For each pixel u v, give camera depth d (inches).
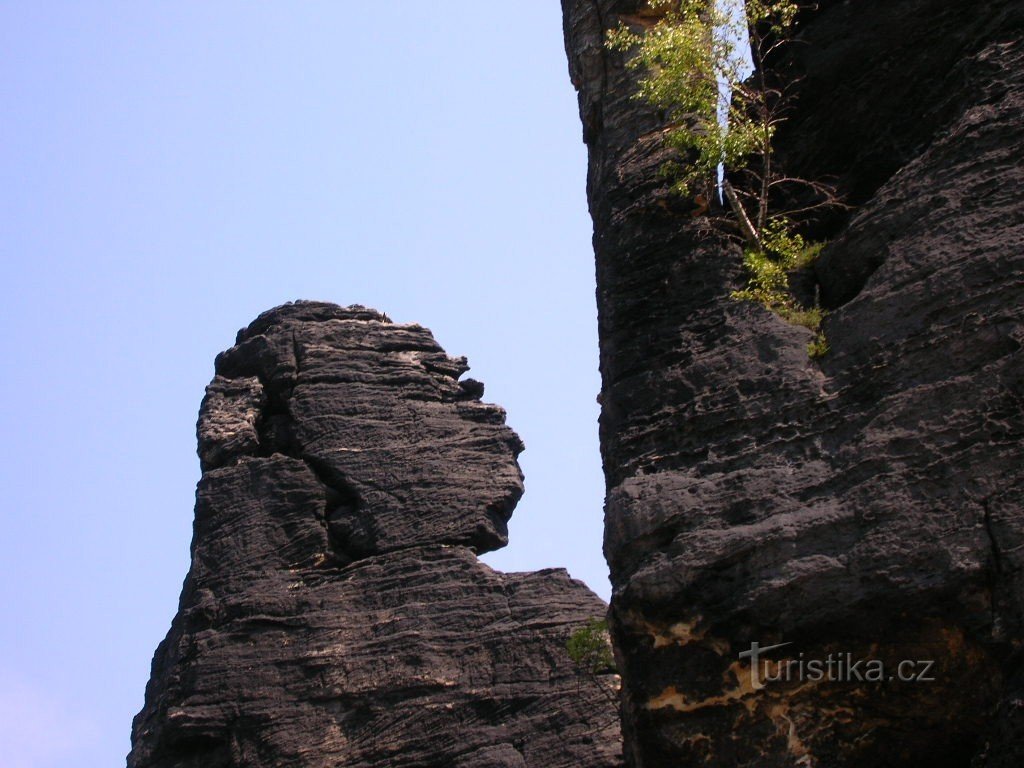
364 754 1520.7
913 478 814.5
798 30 1061.8
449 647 1568.7
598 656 1263.5
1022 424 797.2
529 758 1494.8
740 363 912.9
